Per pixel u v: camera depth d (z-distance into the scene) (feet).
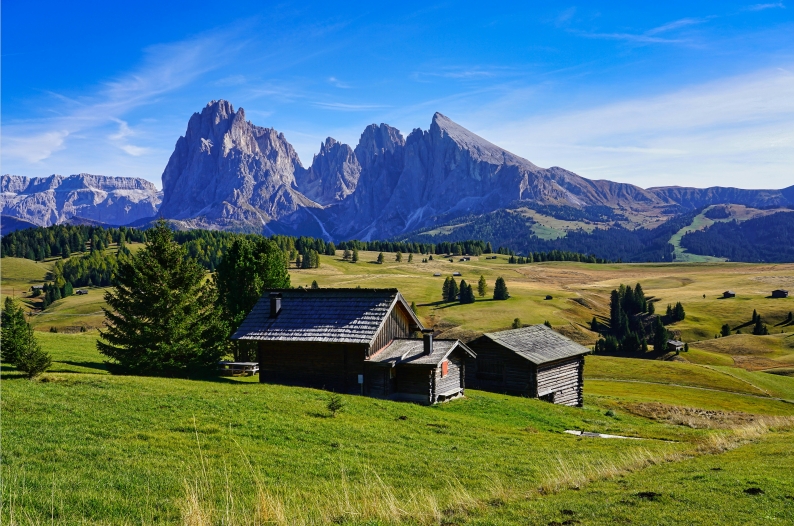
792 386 287.48
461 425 105.09
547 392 180.24
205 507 49.42
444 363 144.56
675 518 46.91
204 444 72.43
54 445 65.41
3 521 41.98
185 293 146.10
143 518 45.80
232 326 179.93
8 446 63.26
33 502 47.21
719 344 470.80
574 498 54.65
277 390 117.50
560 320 565.94
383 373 140.15
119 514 46.60
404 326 164.76
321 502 53.52
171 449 68.90
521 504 52.16
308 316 153.17
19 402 82.89
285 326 152.15
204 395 101.09
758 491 55.16
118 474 57.26
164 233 149.59
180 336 143.23
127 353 142.82
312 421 91.09
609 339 477.77
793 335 469.57
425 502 53.47
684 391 257.75
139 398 93.50
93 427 75.15
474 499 54.49
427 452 78.89
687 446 94.94
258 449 72.28
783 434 101.60
